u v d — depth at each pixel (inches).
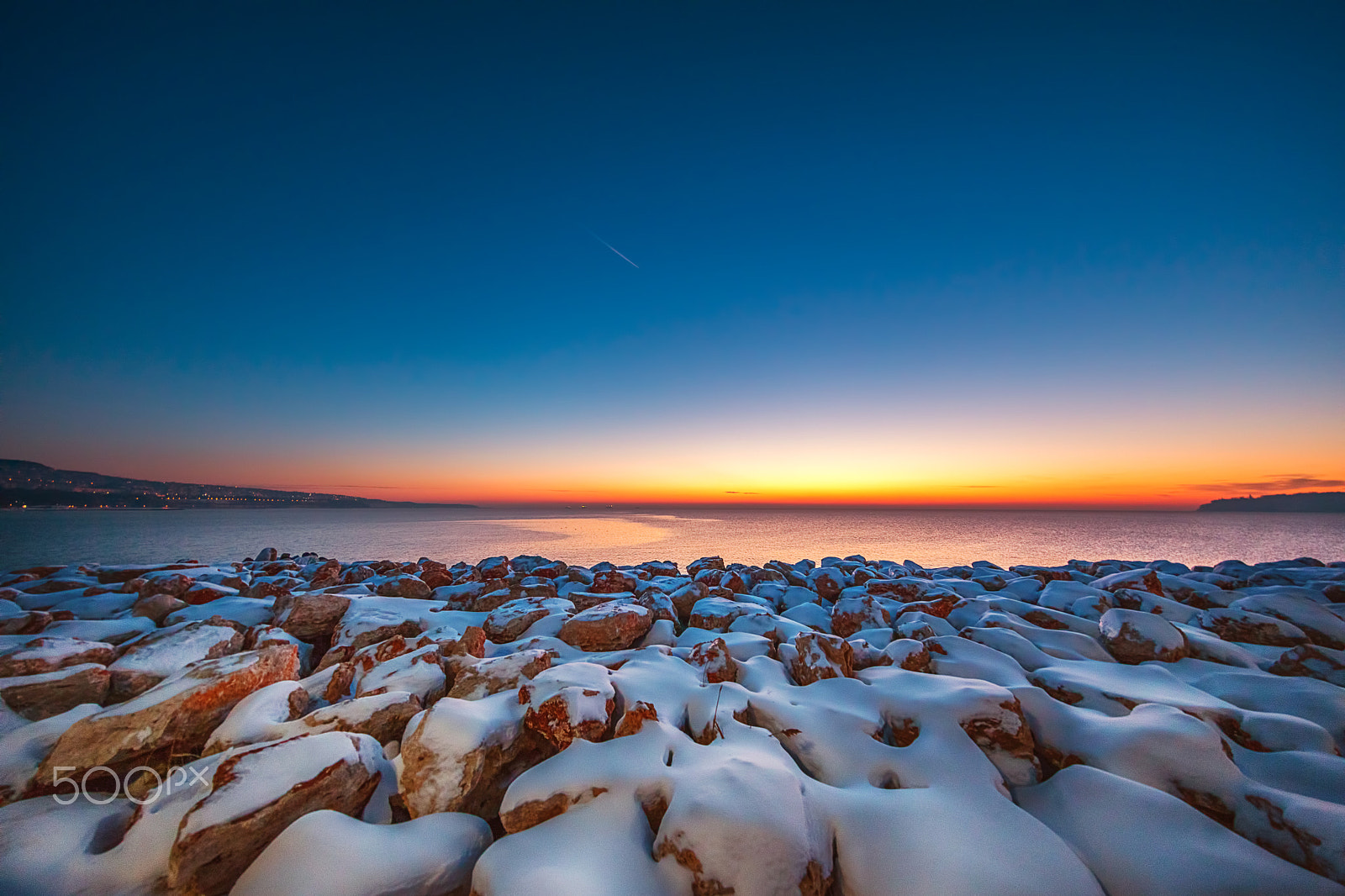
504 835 166.7
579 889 124.9
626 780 158.6
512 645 304.7
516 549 1454.2
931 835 145.1
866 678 240.4
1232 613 321.1
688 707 209.2
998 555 1407.5
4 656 232.2
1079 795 163.9
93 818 161.2
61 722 200.5
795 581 515.2
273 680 231.8
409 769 167.2
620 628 300.7
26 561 1104.2
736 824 136.4
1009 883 130.5
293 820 145.9
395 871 135.3
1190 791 165.8
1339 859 131.9
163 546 1450.5
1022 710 201.3
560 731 179.9
